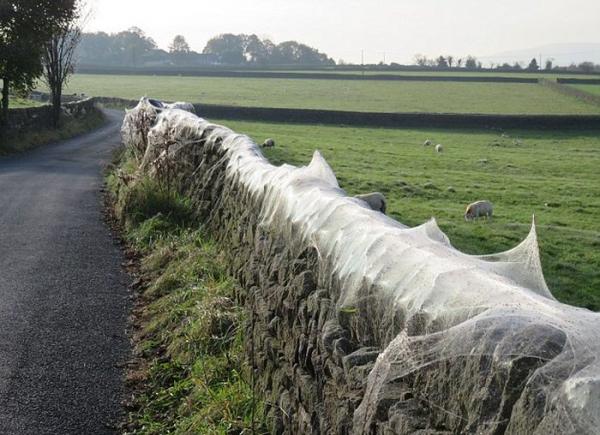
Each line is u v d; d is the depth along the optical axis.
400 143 34.56
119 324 7.94
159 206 12.27
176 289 8.52
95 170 21.39
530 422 2.08
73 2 29.58
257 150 9.28
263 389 5.35
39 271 9.83
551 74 103.69
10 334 7.49
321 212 4.86
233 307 7.12
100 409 5.96
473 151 31.88
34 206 14.61
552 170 25.45
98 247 11.31
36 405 5.98
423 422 2.72
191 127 12.59
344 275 3.98
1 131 26.14
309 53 197.25
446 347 2.63
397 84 88.94
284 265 5.39
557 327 2.24
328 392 3.90
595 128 42.16
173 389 6.16
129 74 112.50
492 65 152.38
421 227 4.02
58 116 34.59
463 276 2.93
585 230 13.10
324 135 37.53
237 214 8.34
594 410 1.88
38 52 27.44
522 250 3.48
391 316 3.26
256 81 94.81
